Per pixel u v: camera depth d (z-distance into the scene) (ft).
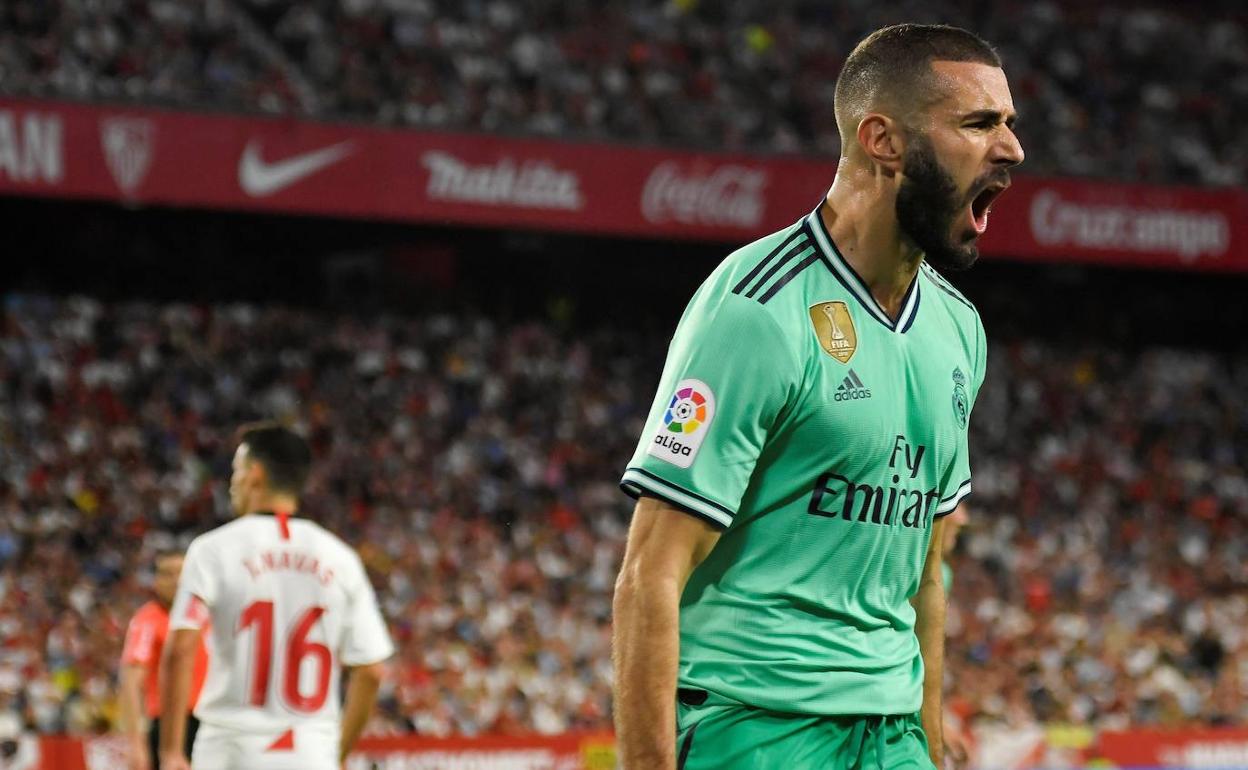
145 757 84.12
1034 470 274.77
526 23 281.33
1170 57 319.88
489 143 245.24
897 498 32.86
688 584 33.19
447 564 210.18
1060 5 321.93
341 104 257.75
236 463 66.64
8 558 198.18
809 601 32.45
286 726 62.95
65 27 247.29
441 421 253.24
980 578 226.99
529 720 175.42
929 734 37.22
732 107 284.00
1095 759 152.56
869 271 32.63
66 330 247.50
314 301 287.28
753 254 32.50
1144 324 332.19
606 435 265.54
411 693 170.60
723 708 32.42
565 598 211.00
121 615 182.29
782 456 31.96
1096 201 270.46
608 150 251.19
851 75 32.94
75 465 221.46
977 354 35.55
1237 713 207.72
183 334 253.85
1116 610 230.07
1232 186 277.64
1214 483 282.97
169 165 228.02
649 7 291.58
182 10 256.52
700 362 31.42
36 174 220.23
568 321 301.63
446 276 294.46
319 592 64.44
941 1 314.14
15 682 164.66
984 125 31.71
